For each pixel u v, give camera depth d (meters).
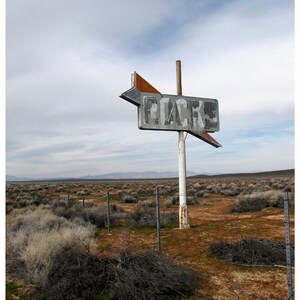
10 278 7.10
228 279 6.83
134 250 8.52
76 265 6.53
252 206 18.59
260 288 6.32
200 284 6.57
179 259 8.34
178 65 12.77
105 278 6.16
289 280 5.36
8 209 21.14
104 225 14.18
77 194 40.72
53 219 12.77
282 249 8.06
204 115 12.75
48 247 7.61
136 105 11.85
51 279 6.32
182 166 12.54
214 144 13.91
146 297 5.78
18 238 9.12
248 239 8.46
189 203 23.50
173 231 11.95
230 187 43.97
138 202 25.23
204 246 9.45
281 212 16.59
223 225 12.80
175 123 12.13
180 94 12.62
